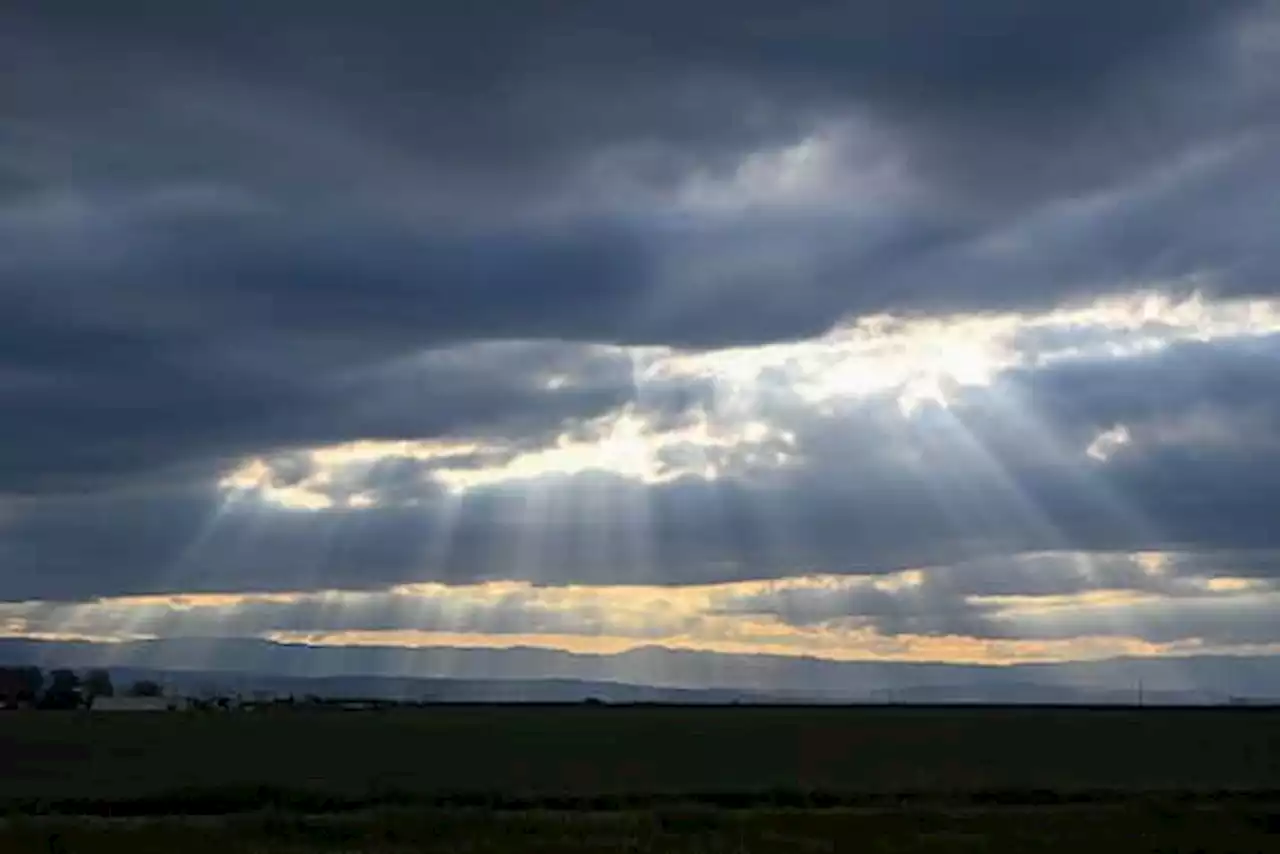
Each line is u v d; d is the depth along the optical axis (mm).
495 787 71875
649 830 49375
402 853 43188
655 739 119938
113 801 61281
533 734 128125
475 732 131125
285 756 97750
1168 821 54562
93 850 43312
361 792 65188
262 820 50719
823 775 83500
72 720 146500
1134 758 100250
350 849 44125
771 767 91375
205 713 178250
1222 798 66812
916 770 88000
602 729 137875
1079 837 48094
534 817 53125
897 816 54938
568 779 79688
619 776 82000
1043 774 85125
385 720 159250
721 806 62625
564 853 43062
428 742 114938
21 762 90812
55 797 63688
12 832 47094
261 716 168500
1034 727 146500
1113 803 64438
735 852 43406
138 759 94125
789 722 159500
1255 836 49469
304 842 46219
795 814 55719
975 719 172000
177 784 72812
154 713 175375
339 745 110562
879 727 144375
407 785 72938
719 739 120625
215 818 54344
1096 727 147625
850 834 49281
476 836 47719
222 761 92875
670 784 75312
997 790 69625
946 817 55000
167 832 47562
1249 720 172375
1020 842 46406
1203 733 134375
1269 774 86125
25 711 179375
